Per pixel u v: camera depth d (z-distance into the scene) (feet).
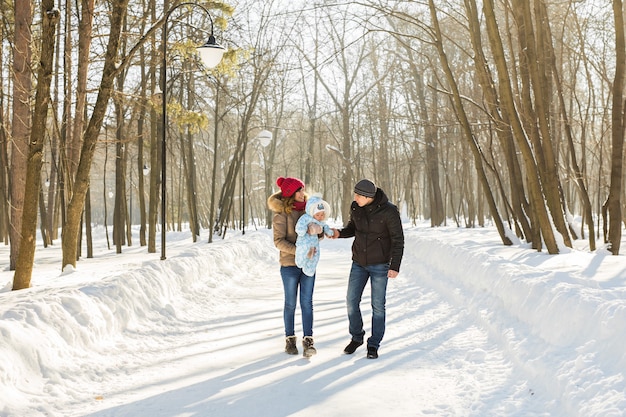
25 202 29.32
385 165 135.13
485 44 78.18
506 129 42.50
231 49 52.42
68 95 50.80
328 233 19.51
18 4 39.70
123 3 36.58
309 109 137.08
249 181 196.03
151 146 67.31
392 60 119.14
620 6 31.12
